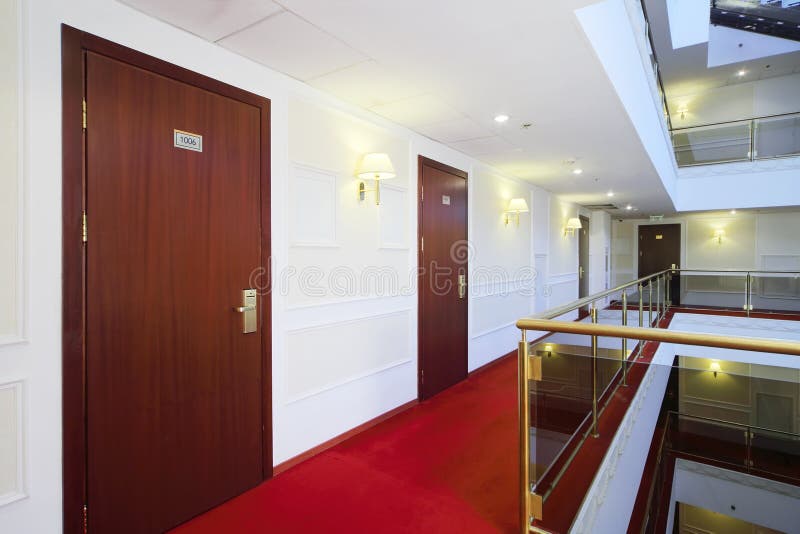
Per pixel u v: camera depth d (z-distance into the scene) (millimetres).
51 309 1522
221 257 2096
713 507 4332
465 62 2232
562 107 2887
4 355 1418
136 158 1766
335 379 2771
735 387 3180
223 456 2098
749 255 9430
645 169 4859
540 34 1939
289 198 2451
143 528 1782
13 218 1438
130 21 1739
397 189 3311
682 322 6547
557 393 1966
